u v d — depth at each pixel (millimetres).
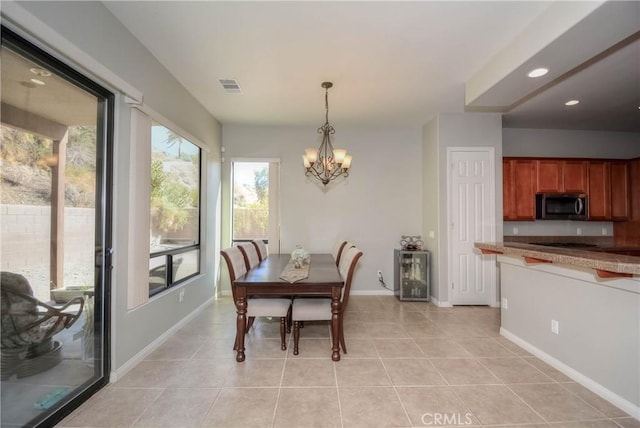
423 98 3648
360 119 4438
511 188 4461
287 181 4812
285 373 2328
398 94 3537
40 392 1704
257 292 2549
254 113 4191
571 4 1845
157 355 2623
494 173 4199
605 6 1648
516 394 2062
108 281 2154
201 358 2572
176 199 3350
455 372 2355
